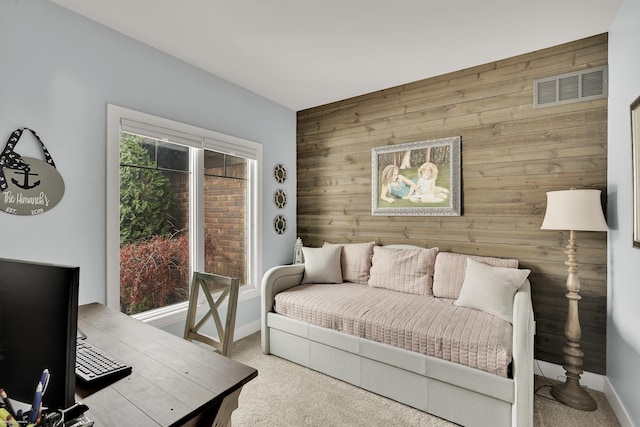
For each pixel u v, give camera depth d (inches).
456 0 77.4
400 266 113.7
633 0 70.6
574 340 84.7
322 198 150.6
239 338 125.9
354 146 140.6
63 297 28.3
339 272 127.2
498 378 69.2
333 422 75.5
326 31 90.9
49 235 76.5
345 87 129.7
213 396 37.3
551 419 76.7
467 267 97.5
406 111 126.5
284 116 151.2
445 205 115.9
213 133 116.1
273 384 91.7
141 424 32.2
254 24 87.4
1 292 31.1
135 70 93.9
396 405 82.2
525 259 101.7
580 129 93.5
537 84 100.4
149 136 96.6
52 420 29.5
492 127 108.1
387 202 129.7
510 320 82.0
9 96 70.6
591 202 79.0
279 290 115.9
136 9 80.5
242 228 132.0
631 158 70.1
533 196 100.7
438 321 83.8
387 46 98.7
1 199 69.2
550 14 82.1
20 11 72.3
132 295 96.0
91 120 84.0
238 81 123.7
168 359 46.4
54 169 77.0
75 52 81.4
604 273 89.5
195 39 94.8
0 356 30.9
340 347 93.1
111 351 48.9
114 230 88.4
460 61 107.7
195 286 72.4
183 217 110.2
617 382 80.2
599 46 91.3
